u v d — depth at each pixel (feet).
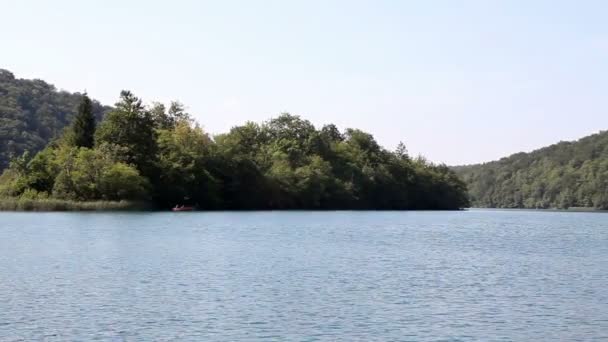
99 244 201.67
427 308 104.53
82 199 442.91
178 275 135.74
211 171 526.98
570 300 113.19
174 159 500.33
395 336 86.53
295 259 168.55
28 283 123.24
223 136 579.48
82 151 452.76
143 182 456.86
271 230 286.87
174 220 349.20
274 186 574.56
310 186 606.14
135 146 479.41
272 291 117.60
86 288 118.52
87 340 82.38
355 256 179.52
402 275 142.20
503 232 320.50
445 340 84.99
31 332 85.92
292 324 92.02
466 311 102.73
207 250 188.85
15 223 306.76
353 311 101.19
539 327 92.58
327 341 83.51
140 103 493.77
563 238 277.64
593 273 150.10
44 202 425.28
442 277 140.26
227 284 124.88
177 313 97.91
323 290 119.75
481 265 164.55
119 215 391.24
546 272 151.43
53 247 190.90
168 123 617.21
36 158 464.65
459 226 372.99
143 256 170.09
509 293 119.96
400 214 571.28
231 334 86.17
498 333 88.89
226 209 543.39
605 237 285.64
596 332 89.97
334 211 605.73
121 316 95.55
